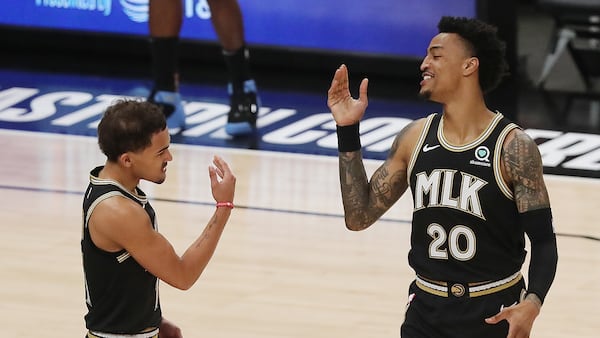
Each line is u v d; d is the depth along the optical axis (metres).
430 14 24.39
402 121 22.33
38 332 12.55
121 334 8.48
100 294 8.44
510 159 8.42
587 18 24.30
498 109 23.31
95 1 26.39
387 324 12.98
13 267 14.53
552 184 18.72
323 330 12.76
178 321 12.88
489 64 8.62
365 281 14.31
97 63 26.20
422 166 8.70
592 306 13.65
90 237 8.35
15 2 26.67
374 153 20.14
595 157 20.27
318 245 15.60
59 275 14.31
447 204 8.55
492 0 24.30
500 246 8.55
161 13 21.20
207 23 25.86
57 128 21.41
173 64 21.47
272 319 13.04
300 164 19.62
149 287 8.52
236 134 21.28
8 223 16.19
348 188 9.12
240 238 15.74
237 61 21.25
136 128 8.18
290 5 25.11
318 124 22.16
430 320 8.68
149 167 8.33
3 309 13.18
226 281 14.18
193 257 8.52
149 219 8.35
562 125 22.27
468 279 8.56
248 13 25.33
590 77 25.52
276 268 14.68
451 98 8.68
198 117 22.53
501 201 8.48
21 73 25.19
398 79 24.98
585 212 17.34
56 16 26.58
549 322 13.12
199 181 18.44
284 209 17.11
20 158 19.48
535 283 8.34
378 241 15.84
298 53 25.25
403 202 17.69
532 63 26.61
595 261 15.22
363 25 24.83
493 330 8.55
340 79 9.08
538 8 24.75
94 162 19.44
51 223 16.25
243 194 17.78
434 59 8.70
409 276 14.55
